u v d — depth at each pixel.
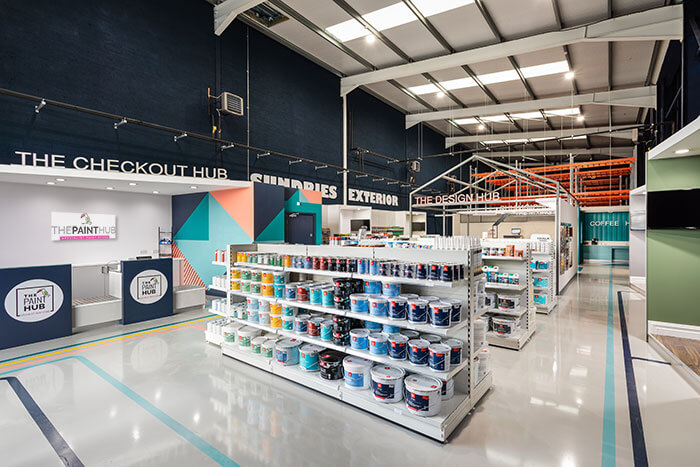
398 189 14.77
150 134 7.12
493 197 10.93
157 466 2.36
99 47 6.43
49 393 3.37
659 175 4.79
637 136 13.36
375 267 3.26
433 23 8.10
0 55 5.38
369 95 13.01
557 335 5.31
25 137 5.62
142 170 6.96
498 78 10.88
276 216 7.89
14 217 6.03
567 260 10.42
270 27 8.42
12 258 6.01
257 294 4.23
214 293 7.75
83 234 6.88
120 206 7.49
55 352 4.49
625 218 18.03
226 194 7.58
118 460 2.42
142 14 7.02
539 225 12.55
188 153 7.71
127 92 6.79
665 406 3.15
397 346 2.96
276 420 2.92
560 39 7.95
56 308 5.04
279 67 9.66
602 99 11.10
